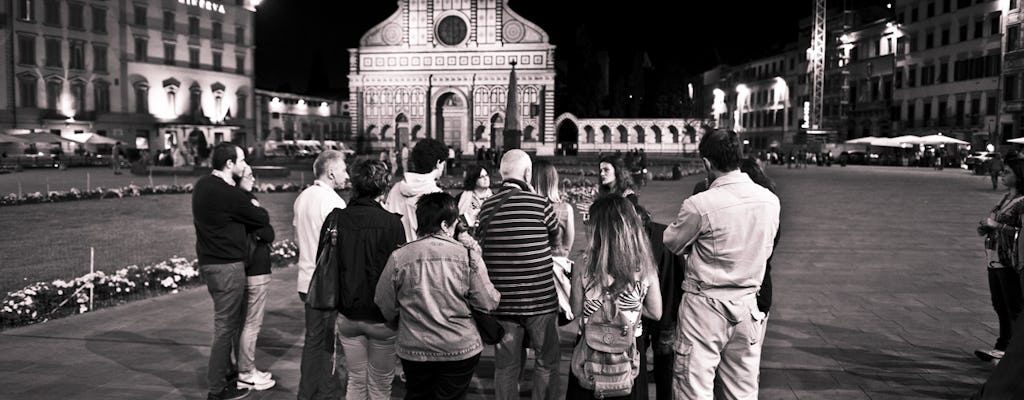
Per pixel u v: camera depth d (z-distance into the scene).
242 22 71.94
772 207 4.48
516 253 5.09
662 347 5.39
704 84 108.31
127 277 10.22
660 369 5.45
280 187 29.20
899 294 9.74
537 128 77.44
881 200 25.06
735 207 4.39
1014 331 2.30
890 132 68.75
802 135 71.75
